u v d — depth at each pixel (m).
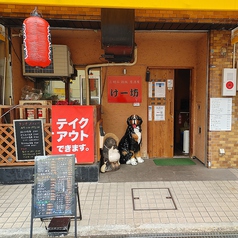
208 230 2.67
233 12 3.83
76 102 4.98
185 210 3.07
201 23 4.04
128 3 3.01
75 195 2.58
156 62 5.28
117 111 5.37
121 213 3.00
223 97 4.57
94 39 5.22
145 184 3.93
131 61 5.11
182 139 6.19
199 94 5.16
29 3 3.00
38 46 2.81
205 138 4.84
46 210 2.53
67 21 3.99
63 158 2.66
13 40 4.46
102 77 5.28
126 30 3.57
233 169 4.68
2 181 3.95
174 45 5.26
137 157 5.17
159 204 3.23
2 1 2.96
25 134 3.86
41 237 2.60
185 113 6.72
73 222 2.83
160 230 2.67
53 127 3.87
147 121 5.43
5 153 4.09
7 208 3.18
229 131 4.66
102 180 4.11
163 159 5.43
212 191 3.64
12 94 4.41
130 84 5.32
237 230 2.68
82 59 5.28
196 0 3.02
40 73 4.77
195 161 5.26
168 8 3.03
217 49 4.50
